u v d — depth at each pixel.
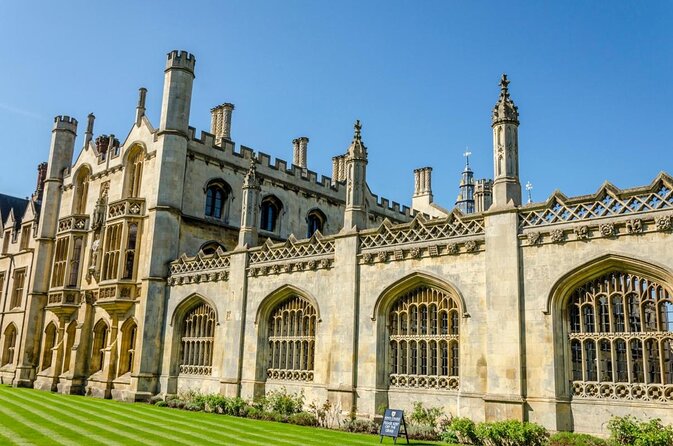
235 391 25.28
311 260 23.83
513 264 17.80
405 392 20.08
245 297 26.31
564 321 16.98
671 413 14.71
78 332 33.75
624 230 16.11
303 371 23.66
